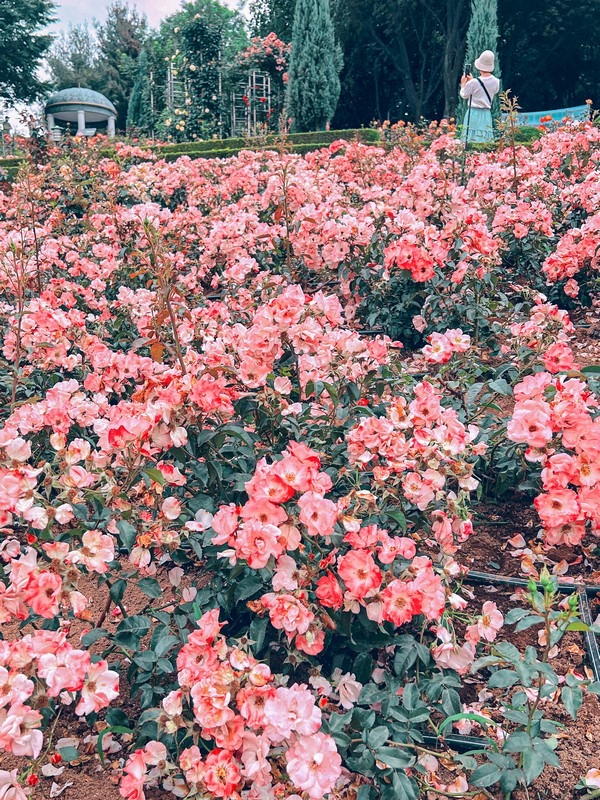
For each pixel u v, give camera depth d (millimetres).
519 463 2975
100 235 5605
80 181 7883
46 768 2086
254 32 33844
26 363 3820
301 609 1936
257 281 4316
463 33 25625
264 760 1679
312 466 1981
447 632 2092
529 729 1825
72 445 2172
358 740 1845
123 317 4109
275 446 2650
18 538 2959
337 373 2736
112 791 2020
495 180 6207
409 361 4422
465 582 2707
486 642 2393
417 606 1964
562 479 2318
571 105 29469
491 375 3959
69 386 2643
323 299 2730
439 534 2273
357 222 4754
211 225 5914
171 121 18906
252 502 1903
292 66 17891
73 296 4492
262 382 2539
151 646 2109
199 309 3514
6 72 36906
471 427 2408
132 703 2275
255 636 2018
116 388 3021
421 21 27422
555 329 3408
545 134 8680
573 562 2768
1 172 9203
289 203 5469
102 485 2180
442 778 2016
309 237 4816
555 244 5395
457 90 25562
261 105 20375
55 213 6195
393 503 2436
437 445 2289
